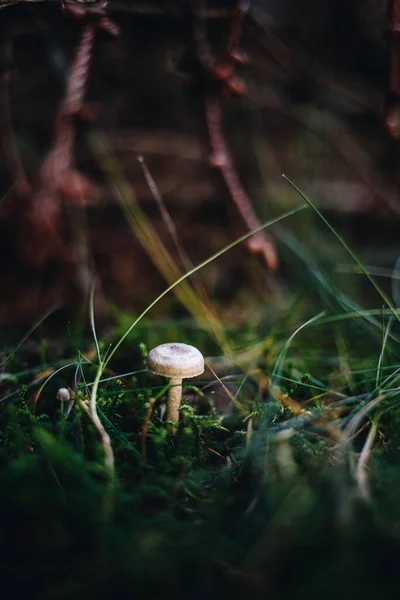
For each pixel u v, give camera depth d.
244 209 0.36
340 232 0.45
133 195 0.45
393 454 0.25
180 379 0.27
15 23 0.37
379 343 0.31
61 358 0.33
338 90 0.44
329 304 0.34
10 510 0.22
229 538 0.22
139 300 0.40
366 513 0.22
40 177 0.35
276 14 0.47
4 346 0.34
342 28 0.47
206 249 0.44
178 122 0.50
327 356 0.33
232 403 0.30
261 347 0.32
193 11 0.35
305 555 0.21
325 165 0.50
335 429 0.26
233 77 0.35
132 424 0.27
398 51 0.33
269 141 0.52
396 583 0.20
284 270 0.42
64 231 0.39
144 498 0.23
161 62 0.47
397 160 0.46
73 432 0.26
